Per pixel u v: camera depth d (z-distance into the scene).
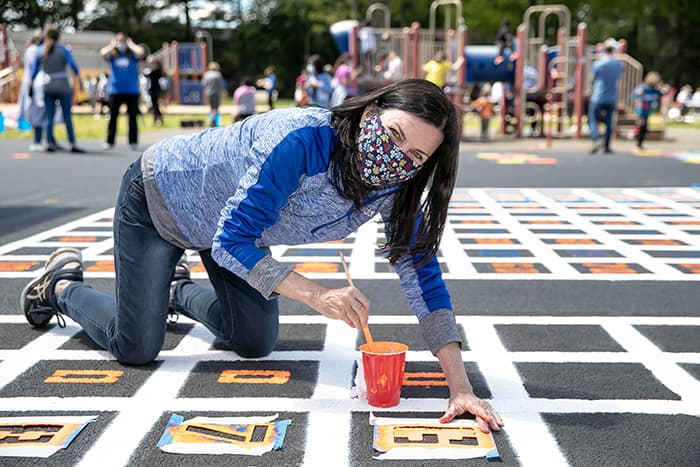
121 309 2.82
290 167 2.22
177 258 2.83
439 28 43.25
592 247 5.37
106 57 12.48
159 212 2.66
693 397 2.69
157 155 2.64
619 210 6.98
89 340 3.31
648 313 3.76
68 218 6.48
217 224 2.54
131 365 2.99
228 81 56.28
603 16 39.47
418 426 2.40
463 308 3.85
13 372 2.91
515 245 5.44
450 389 2.49
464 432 2.37
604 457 2.22
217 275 2.88
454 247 5.38
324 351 3.19
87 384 2.79
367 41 17.31
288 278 2.28
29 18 21.05
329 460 2.20
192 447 2.26
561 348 3.23
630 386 2.79
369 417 2.51
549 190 8.36
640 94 13.51
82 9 47.16
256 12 56.38
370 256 5.12
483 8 39.06
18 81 25.50
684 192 8.15
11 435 2.33
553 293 4.14
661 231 5.96
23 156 11.54
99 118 22.91
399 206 2.36
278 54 55.31
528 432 2.39
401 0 43.31
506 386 2.79
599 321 3.63
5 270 4.65
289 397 2.68
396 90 2.09
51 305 3.30
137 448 2.27
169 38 55.34
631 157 12.34
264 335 2.97
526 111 18.78
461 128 2.20
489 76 16.98
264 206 2.26
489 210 7.00
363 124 2.14
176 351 3.18
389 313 3.78
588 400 2.66
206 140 2.55
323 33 53.84
